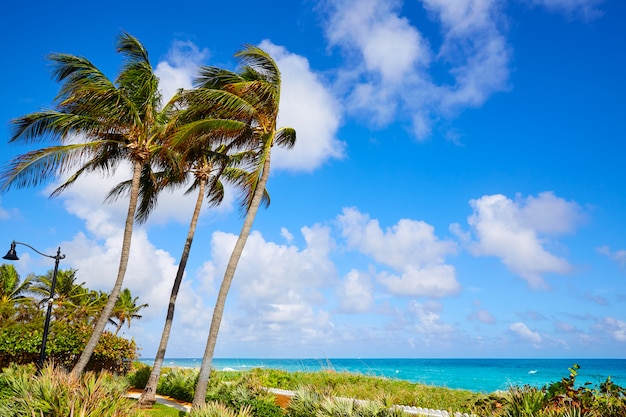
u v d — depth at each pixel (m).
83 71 16.56
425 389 22.69
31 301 45.69
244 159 18.64
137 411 8.72
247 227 15.05
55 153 16.05
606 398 8.55
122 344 24.28
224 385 17.45
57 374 9.46
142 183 20.98
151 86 17.39
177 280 19.59
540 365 110.88
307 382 24.53
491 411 9.70
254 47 15.48
